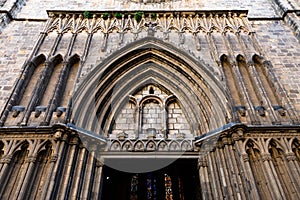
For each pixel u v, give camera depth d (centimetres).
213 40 1473
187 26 1583
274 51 1472
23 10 1778
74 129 1038
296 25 1570
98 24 1577
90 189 992
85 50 1391
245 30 1541
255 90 1253
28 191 904
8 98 1160
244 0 1895
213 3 1861
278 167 988
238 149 993
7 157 962
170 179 1564
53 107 1134
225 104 1159
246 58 1369
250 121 1102
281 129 1051
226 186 956
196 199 1227
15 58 1396
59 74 1269
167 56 1434
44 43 1450
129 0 1870
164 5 1834
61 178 940
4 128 1024
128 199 1460
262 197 907
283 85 1286
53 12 1603
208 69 1289
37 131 1030
